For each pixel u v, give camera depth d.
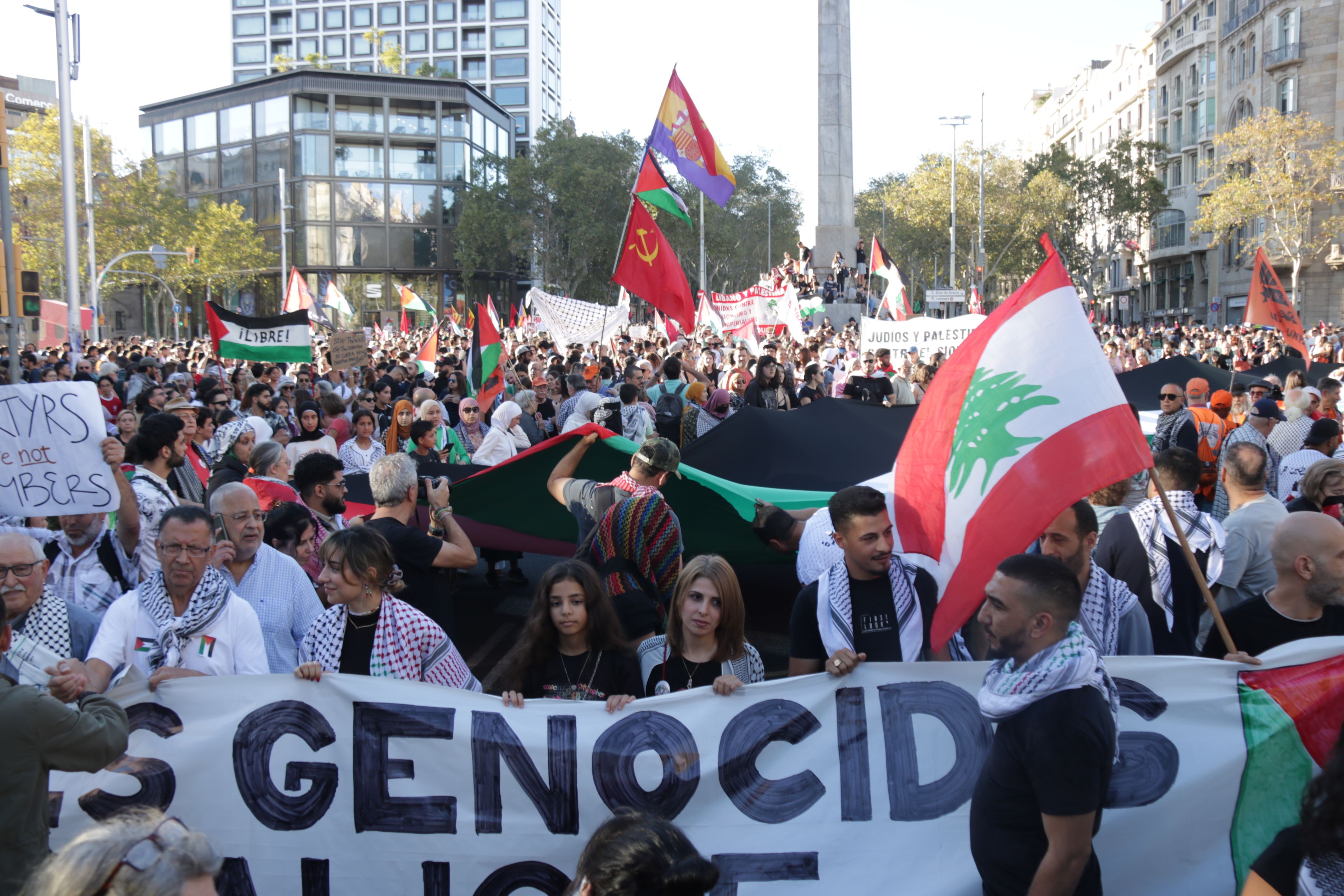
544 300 21.22
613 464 7.73
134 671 3.92
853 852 3.67
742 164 81.25
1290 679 3.60
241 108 65.19
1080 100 111.25
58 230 51.56
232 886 3.74
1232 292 69.44
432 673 4.09
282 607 4.57
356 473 8.55
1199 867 3.58
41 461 4.68
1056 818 2.68
